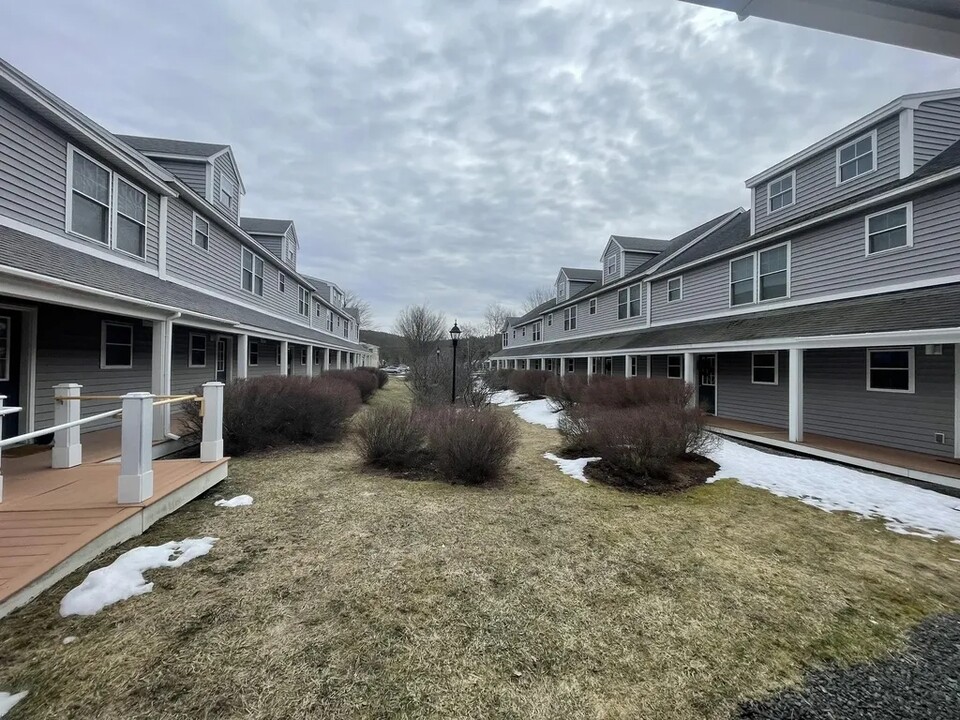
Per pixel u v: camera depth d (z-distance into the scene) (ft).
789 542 14.48
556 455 27.25
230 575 11.12
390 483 20.08
